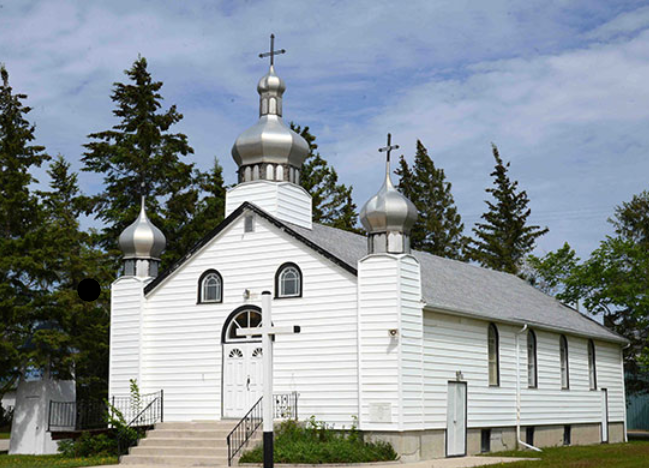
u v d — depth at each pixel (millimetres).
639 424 62094
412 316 28438
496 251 68125
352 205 63312
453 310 30344
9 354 36219
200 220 49875
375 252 28891
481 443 32344
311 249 30109
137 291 33531
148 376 32938
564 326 39438
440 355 29984
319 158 62375
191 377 32031
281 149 34500
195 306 32438
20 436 36219
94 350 38969
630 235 60875
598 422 42250
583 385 41250
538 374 37031
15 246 37438
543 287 65188
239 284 31641
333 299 29391
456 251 68562
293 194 34156
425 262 37562
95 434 31641
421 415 28344
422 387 28547
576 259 56469
